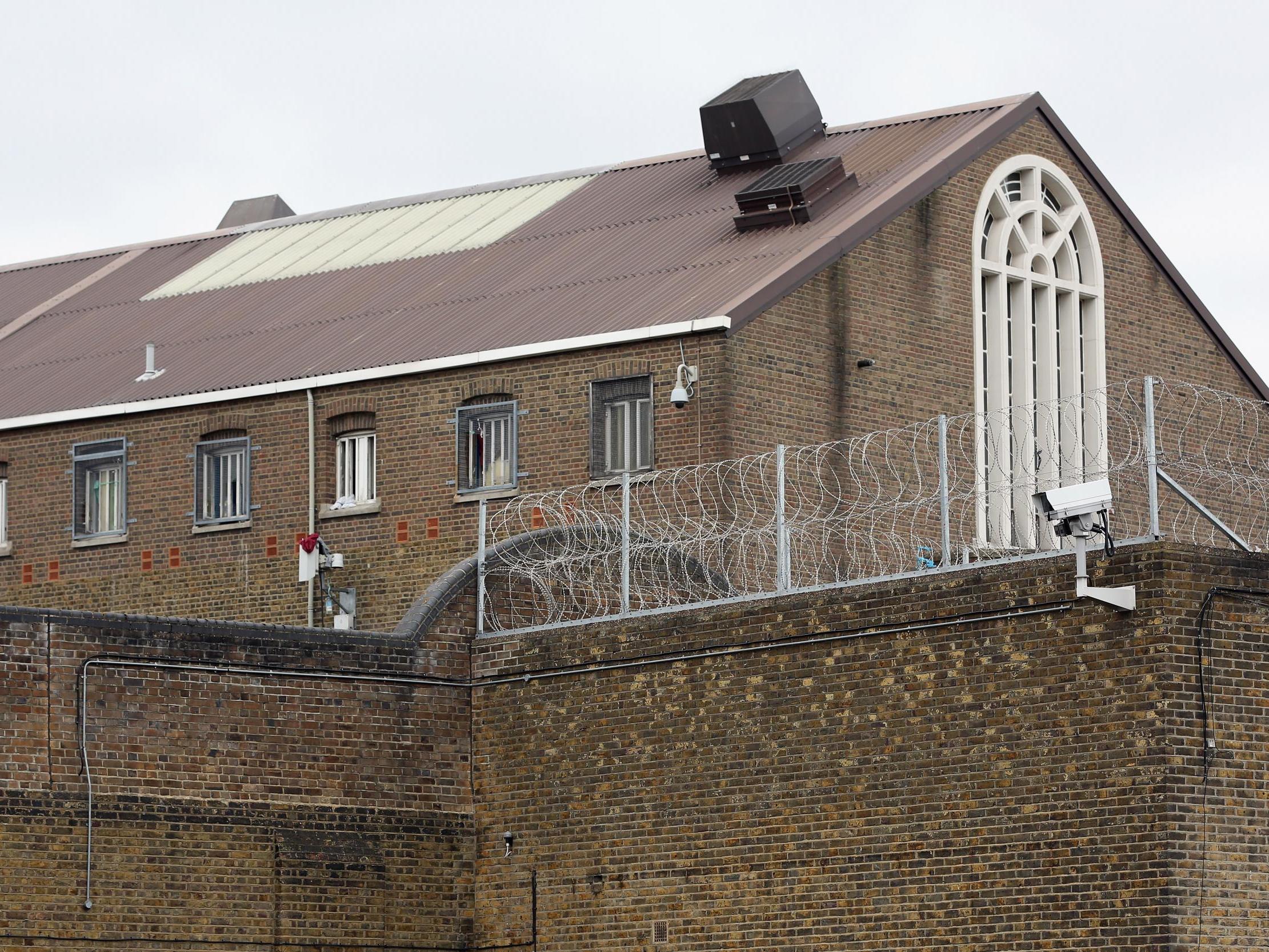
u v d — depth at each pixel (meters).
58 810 38.66
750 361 52.66
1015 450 58.62
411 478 56.16
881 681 37.41
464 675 42.97
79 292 72.75
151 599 59.75
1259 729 34.53
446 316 59.25
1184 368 63.78
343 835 41.34
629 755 40.50
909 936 36.53
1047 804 35.19
